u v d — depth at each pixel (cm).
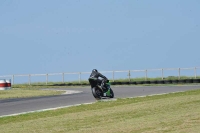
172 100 4634
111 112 3919
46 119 3697
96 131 2984
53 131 3091
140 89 7525
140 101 4869
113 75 11094
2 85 9244
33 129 3216
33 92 7775
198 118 3300
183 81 9656
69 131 3052
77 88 9300
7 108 4909
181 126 3017
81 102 5284
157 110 3903
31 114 4153
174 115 3531
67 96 6425
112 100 5191
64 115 3888
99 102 5000
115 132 2912
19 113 4316
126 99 5212
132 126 3105
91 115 3788
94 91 5575
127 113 3806
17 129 3259
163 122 3209
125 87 8544
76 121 3491
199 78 10181
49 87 10194
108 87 5688
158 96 5431
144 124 3166
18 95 7025
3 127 3394
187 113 3600
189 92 5834
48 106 4944
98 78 5622
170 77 10600
